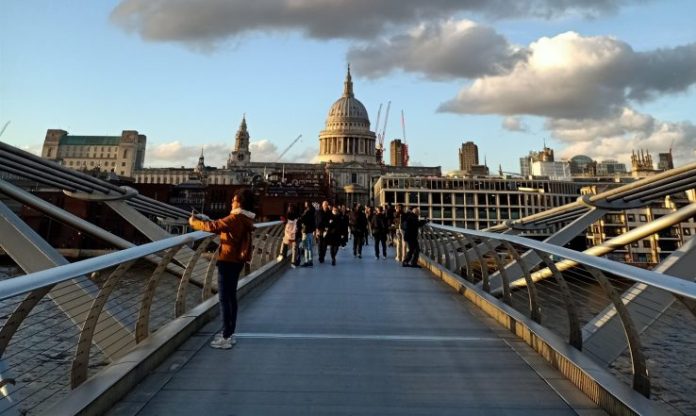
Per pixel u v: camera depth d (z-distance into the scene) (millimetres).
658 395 6754
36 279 2912
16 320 3418
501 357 5160
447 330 6414
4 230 13492
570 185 126938
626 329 3871
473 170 180250
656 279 3033
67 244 78938
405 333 6219
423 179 120375
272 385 4238
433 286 10742
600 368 4203
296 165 171500
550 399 3982
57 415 3133
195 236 6008
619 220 95250
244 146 197125
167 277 21469
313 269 14195
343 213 19453
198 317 6160
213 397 3941
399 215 17703
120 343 7453
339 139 174125
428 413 3686
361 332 6250
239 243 5383
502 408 3793
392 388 4207
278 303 8422
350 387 4219
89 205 80750
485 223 118062
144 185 100438
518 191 119750
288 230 14734
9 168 26500
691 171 22188
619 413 3514
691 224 92812
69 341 9781
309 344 5617
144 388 4113
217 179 161375
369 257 19531
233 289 5406
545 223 36438
